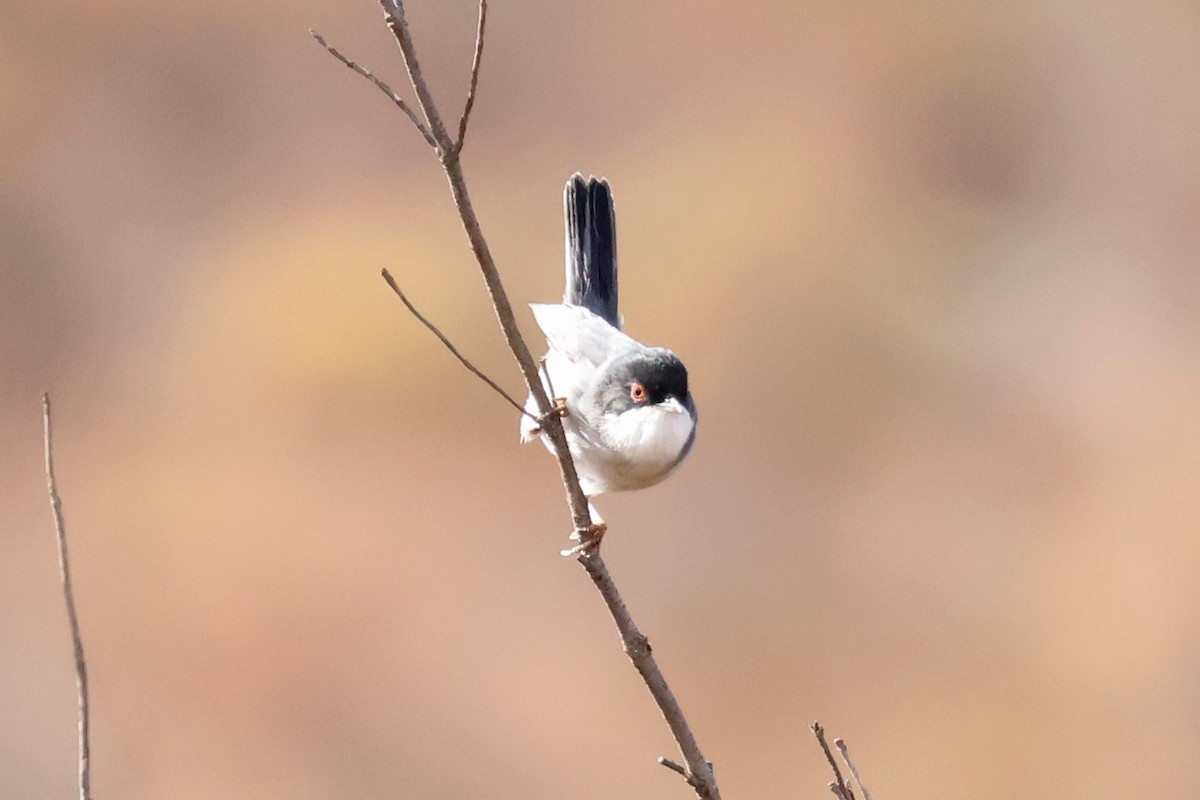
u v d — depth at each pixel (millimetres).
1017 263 17234
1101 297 17062
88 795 4160
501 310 5230
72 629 4203
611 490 6875
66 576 4211
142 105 17031
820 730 4742
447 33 17500
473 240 5117
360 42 17422
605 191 7492
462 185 5043
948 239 17312
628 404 6508
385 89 4891
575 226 7453
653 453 6477
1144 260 17250
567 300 7406
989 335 16797
